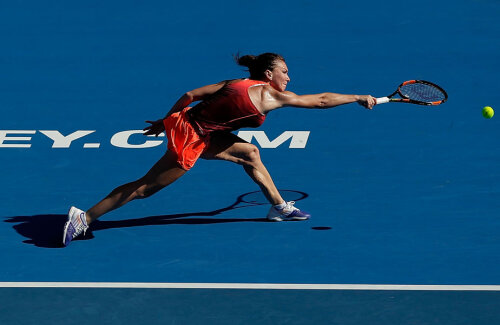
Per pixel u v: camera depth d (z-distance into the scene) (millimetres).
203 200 21922
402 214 20938
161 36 32469
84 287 17469
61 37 32562
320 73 29250
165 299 16906
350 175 23109
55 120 26422
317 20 33562
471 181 22625
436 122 26031
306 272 18141
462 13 33938
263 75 19453
